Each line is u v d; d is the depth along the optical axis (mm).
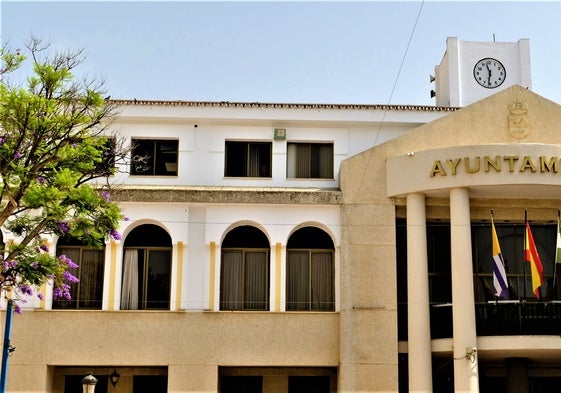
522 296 30281
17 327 27984
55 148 21875
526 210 29234
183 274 28859
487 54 42031
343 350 28000
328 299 29734
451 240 28000
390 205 29094
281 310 28859
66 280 25938
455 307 27359
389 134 31656
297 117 31031
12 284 22406
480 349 27500
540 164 27672
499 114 29453
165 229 29328
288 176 31297
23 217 23547
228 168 31156
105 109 26250
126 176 30562
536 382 31938
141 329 28281
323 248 30047
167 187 29875
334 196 29328
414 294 27922
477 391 26781
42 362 27875
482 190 28297
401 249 30172
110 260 28875
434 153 28297
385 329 28125
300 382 30094
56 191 20797
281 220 29406
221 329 28453
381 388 27672
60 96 21781
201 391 27953
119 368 29609
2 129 22125
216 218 29328
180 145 30938
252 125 31297
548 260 30625
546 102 29484
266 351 28391
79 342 28094
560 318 28250
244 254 29859
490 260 30547
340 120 31219
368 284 28516
